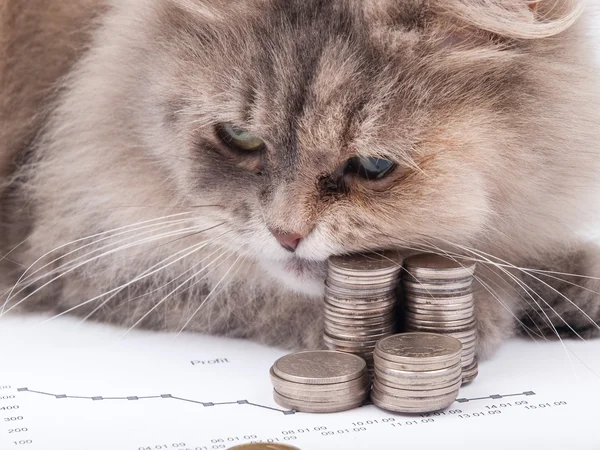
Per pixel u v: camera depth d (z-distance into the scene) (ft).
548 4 1.45
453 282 1.42
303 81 1.40
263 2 1.43
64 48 1.69
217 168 1.48
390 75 1.40
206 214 1.50
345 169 1.42
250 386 1.42
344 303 1.43
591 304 1.56
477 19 1.39
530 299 1.57
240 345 1.55
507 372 1.45
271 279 1.54
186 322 1.59
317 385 1.35
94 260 1.62
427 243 1.46
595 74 1.51
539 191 1.49
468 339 1.43
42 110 1.69
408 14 1.40
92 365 1.48
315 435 1.31
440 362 1.34
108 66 1.58
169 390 1.41
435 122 1.41
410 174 1.42
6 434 1.31
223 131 1.47
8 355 1.50
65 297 1.65
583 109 1.50
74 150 1.62
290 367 1.38
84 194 1.62
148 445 1.29
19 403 1.37
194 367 1.48
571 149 1.49
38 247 1.66
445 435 1.31
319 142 1.39
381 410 1.37
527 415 1.35
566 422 1.33
